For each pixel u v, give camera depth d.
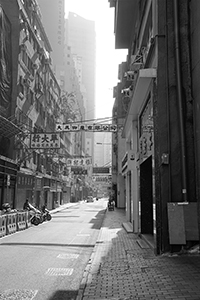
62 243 11.73
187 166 8.02
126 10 15.89
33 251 9.92
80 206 50.72
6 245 11.16
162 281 5.68
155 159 8.44
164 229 7.95
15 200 23.98
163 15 8.77
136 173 14.30
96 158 122.88
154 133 8.62
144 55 11.84
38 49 31.47
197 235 7.62
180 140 8.10
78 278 6.64
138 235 12.80
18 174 25.09
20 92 25.02
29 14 30.11
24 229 16.80
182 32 8.54
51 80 38.94
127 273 6.55
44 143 23.59
